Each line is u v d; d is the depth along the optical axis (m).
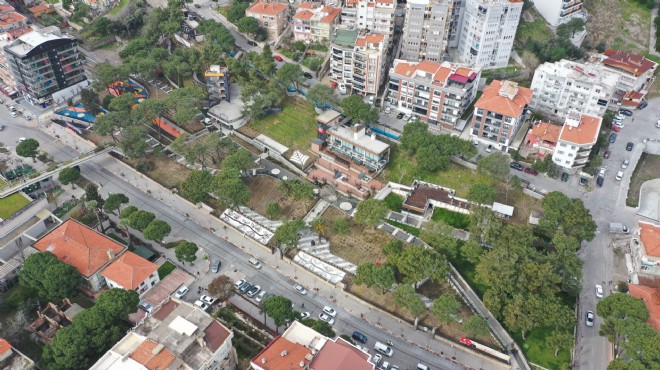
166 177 194.12
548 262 144.25
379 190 183.50
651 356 120.75
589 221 158.25
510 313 134.75
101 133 197.00
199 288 154.62
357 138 190.12
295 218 176.62
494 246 152.62
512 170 189.88
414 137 186.50
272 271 160.50
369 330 143.62
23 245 164.50
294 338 123.00
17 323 136.00
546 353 135.50
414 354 137.75
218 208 180.75
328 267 159.88
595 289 153.12
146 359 113.69
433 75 199.12
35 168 196.38
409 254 148.12
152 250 165.25
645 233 156.62
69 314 142.88
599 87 197.12
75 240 155.38
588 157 190.00
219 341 120.56
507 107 187.00
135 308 138.50
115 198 170.00
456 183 183.88
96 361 127.38
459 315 140.12
